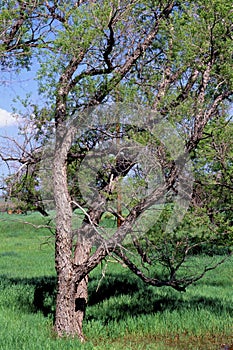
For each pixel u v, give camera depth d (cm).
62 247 952
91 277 1575
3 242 3225
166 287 1438
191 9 859
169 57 906
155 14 963
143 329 1048
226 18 830
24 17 950
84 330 1018
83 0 942
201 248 1738
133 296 1294
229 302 1292
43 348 816
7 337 868
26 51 977
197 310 1184
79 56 905
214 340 993
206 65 915
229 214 966
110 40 892
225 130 905
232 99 993
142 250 1031
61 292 948
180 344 966
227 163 946
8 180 1039
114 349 905
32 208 1093
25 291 1316
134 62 959
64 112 973
